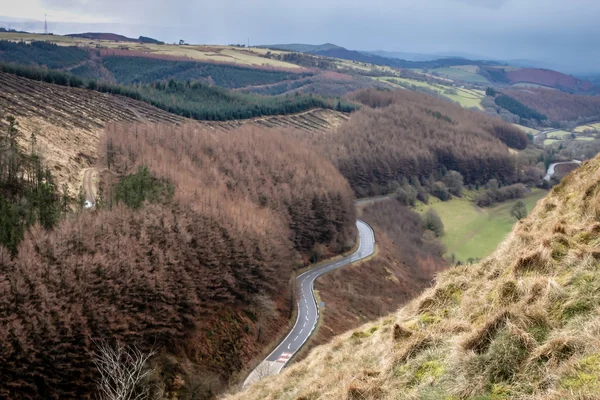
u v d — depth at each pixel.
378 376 13.23
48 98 144.88
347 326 76.81
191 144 121.12
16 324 42.97
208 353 59.19
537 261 13.16
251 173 114.62
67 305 47.72
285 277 85.38
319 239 112.19
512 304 11.80
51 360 44.59
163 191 75.88
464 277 16.45
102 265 52.41
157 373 50.66
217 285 66.31
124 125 132.50
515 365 9.76
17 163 80.44
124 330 50.59
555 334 10.05
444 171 196.75
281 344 67.44
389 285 101.00
